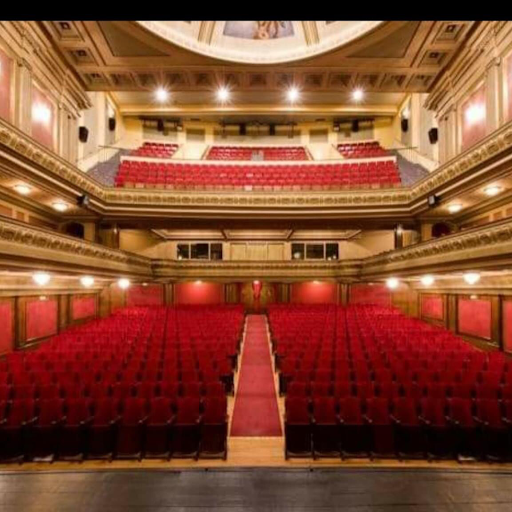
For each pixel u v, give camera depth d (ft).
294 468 13.53
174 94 70.33
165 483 12.75
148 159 63.46
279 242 71.87
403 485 12.55
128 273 51.03
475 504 11.62
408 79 48.78
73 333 35.50
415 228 53.16
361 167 62.69
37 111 39.78
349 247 71.26
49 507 11.57
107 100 68.69
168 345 30.89
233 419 22.13
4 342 32.65
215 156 79.61
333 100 72.79
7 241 24.49
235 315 46.03
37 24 37.68
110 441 17.47
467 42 40.22
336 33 43.42
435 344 30.83
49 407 18.02
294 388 20.25
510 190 35.91
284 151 81.46
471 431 17.25
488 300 36.47
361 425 17.61
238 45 46.60
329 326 38.99
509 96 34.30
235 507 11.54
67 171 39.17
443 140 48.32
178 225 54.49
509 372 22.98
